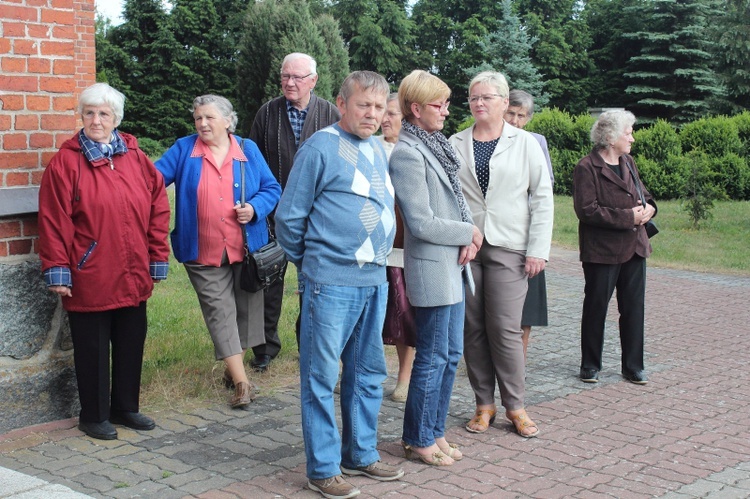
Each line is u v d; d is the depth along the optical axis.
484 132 4.65
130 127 38.09
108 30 39.84
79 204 4.15
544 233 4.48
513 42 36.69
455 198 3.98
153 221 4.52
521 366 4.57
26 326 4.42
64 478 3.80
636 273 5.66
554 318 7.88
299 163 3.60
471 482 3.88
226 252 4.89
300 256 3.69
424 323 3.98
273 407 4.92
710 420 4.92
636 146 19.69
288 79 5.42
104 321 4.32
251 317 5.23
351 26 42.25
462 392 5.39
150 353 5.80
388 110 5.01
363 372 3.83
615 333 7.30
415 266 3.93
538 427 4.71
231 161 4.95
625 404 5.21
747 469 4.14
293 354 5.99
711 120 19.58
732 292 9.45
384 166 3.73
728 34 22.25
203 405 4.91
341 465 3.96
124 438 4.35
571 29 41.19
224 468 3.97
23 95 4.31
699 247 12.77
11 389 4.38
